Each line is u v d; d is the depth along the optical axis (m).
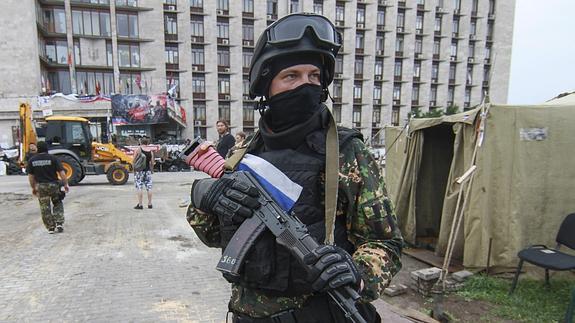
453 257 4.79
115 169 12.99
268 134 1.19
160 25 33.09
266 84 1.19
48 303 3.50
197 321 3.18
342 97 39.91
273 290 1.08
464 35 44.50
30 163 5.94
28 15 27.48
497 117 4.14
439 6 43.56
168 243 5.54
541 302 3.64
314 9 38.09
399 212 5.61
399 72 42.62
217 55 35.75
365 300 0.99
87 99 24.72
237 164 1.24
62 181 6.18
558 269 3.33
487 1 45.09
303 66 1.13
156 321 3.18
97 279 4.10
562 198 4.12
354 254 1.07
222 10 35.62
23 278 4.12
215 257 4.90
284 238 1.00
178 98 34.34
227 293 3.76
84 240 5.69
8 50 27.39
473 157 4.12
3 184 13.08
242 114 36.75
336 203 1.03
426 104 43.66
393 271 1.04
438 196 5.89
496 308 3.55
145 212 7.88
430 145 5.82
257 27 37.09
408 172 5.53
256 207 1.06
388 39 41.47
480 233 4.24
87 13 31.50
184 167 20.75
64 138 12.74
